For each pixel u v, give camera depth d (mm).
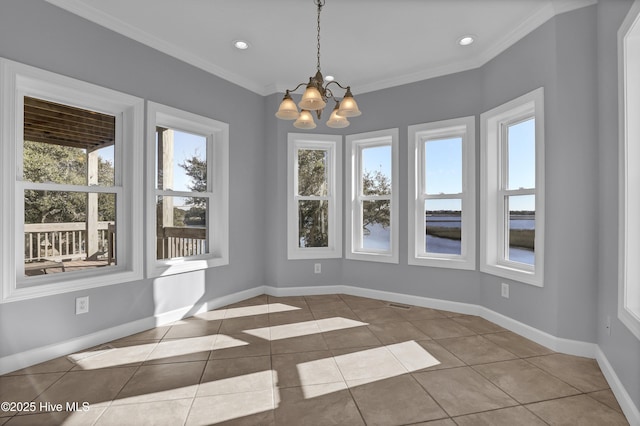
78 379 2055
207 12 2543
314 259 4105
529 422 1654
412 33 2832
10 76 2105
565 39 2410
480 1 2412
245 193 3873
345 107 2145
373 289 3941
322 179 4254
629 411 1657
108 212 2750
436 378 2080
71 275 2520
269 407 1776
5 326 2115
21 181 2273
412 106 3645
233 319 3188
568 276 2418
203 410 1748
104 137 2727
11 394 1886
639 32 1727
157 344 2592
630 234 1779
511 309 2914
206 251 3580
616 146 1976
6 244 2105
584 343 2367
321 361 2312
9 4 2109
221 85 3559
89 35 2502
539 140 2586
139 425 1625
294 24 2703
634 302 1761
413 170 3641
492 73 3082
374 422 1653
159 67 2975
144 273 2891
